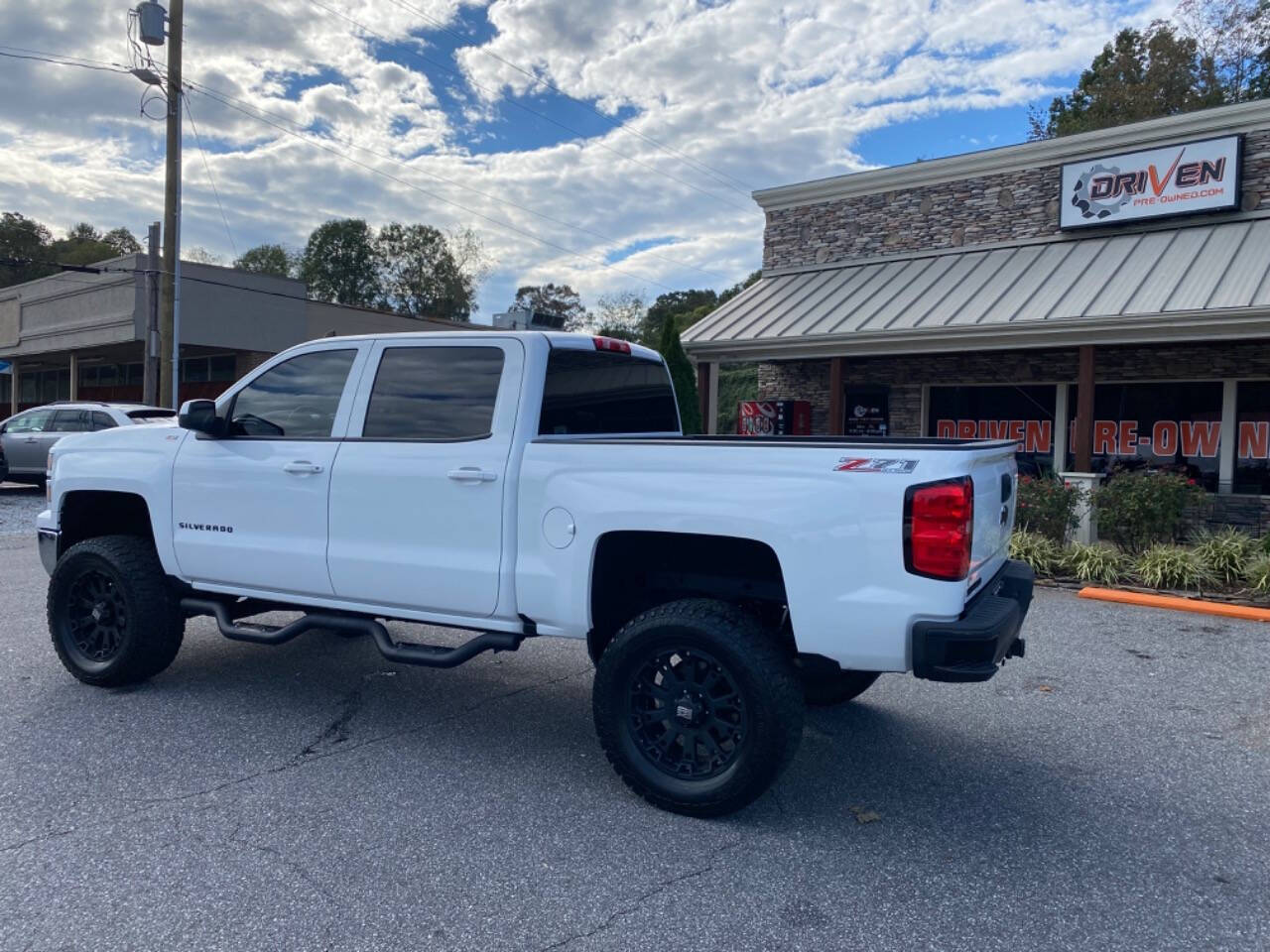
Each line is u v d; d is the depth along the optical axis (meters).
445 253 65.12
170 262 17.98
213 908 2.97
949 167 15.69
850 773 4.28
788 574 3.55
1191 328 10.99
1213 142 12.96
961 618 3.45
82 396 34.34
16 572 9.03
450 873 3.25
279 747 4.48
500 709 5.14
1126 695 5.49
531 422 4.19
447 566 4.23
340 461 4.52
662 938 2.85
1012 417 15.10
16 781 4.00
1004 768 4.35
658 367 5.47
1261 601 8.25
